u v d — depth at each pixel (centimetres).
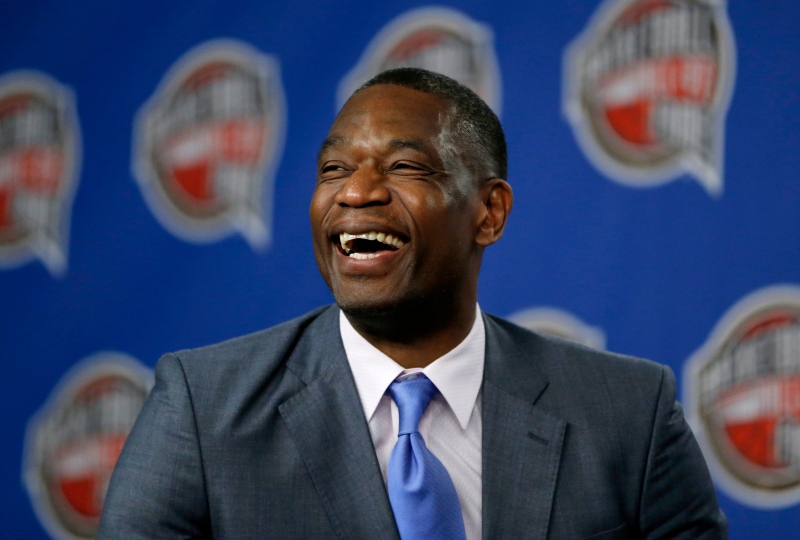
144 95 697
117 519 334
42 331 697
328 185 363
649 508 370
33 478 690
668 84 623
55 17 713
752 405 602
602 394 379
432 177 357
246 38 686
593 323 627
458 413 365
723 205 613
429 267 354
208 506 338
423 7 664
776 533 595
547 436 363
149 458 342
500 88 648
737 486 602
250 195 678
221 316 676
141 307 687
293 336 382
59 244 700
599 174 632
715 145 616
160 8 700
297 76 677
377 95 370
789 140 606
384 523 333
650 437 372
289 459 344
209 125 686
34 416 694
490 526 343
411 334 366
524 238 639
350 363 370
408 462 344
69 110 705
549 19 645
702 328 612
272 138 678
